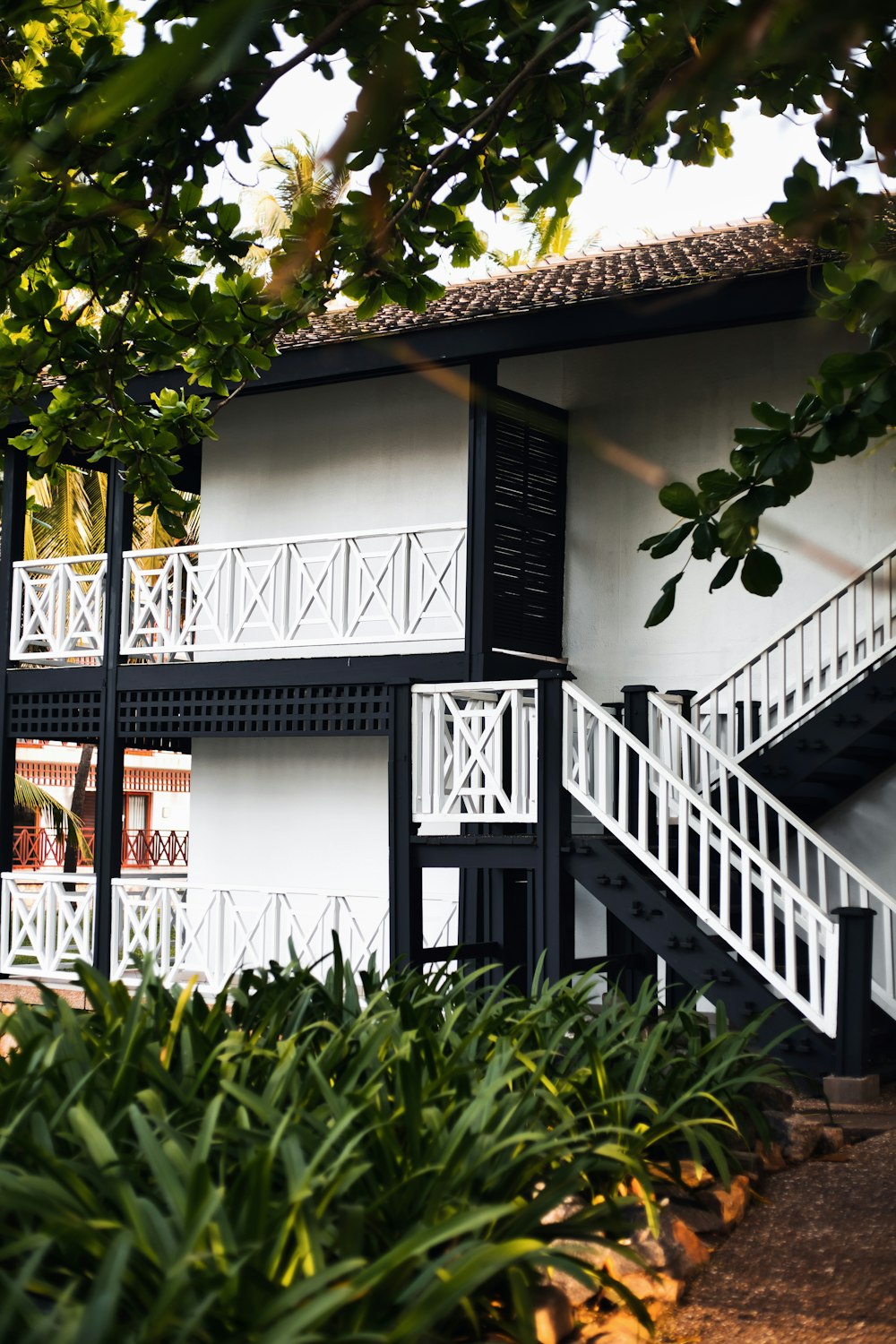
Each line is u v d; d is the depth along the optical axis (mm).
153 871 31562
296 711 11211
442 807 8562
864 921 6992
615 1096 4777
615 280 9953
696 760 9484
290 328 6441
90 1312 2264
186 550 11781
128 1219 2900
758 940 8750
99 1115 3711
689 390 11039
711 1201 4797
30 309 6027
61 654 12305
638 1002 5848
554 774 8141
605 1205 3918
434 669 10469
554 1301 3582
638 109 3715
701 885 7598
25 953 11969
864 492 10133
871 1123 6352
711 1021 9117
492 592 10352
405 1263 2934
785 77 3889
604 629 11281
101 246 5633
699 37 3670
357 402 12445
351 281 6184
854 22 870
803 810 9859
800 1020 7355
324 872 12000
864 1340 3695
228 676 11398
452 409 11906
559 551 11516
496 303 10273
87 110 833
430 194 5230
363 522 12281
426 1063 4281
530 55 4770
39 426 7062
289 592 11383
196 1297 2660
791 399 10547
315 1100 3965
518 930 9570
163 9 3814
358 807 11906
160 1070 3764
